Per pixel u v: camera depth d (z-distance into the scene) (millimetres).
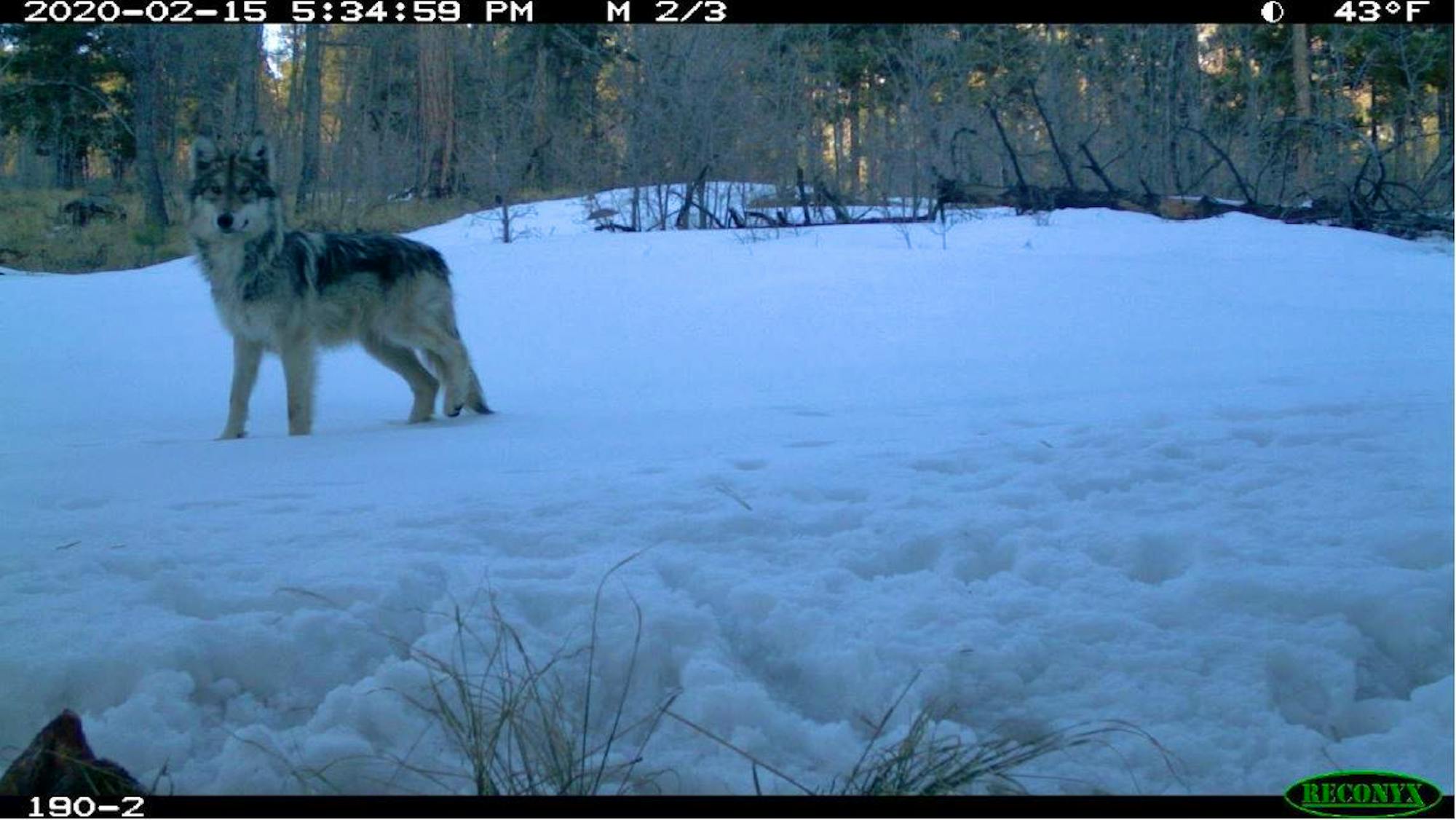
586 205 24578
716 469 5871
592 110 31234
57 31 37781
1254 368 10125
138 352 13984
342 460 6895
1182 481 5520
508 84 34844
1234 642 3854
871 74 34312
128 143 40125
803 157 25391
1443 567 4215
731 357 12352
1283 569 4270
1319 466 5641
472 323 14789
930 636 3865
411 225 28391
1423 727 3445
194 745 3402
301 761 3232
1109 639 3893
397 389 11953
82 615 3965
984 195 21922
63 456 7324
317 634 3807
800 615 3941
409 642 3895
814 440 6914
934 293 14531
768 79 28406
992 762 3303
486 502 5258
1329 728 3652
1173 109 27328
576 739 3449
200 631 3746
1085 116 29266
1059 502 5215
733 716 3463
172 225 31219
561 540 4691
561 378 11898
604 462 6383
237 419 9156
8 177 39625
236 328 9047
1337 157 24594
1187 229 19250
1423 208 22438
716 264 16766
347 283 9203
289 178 33594
